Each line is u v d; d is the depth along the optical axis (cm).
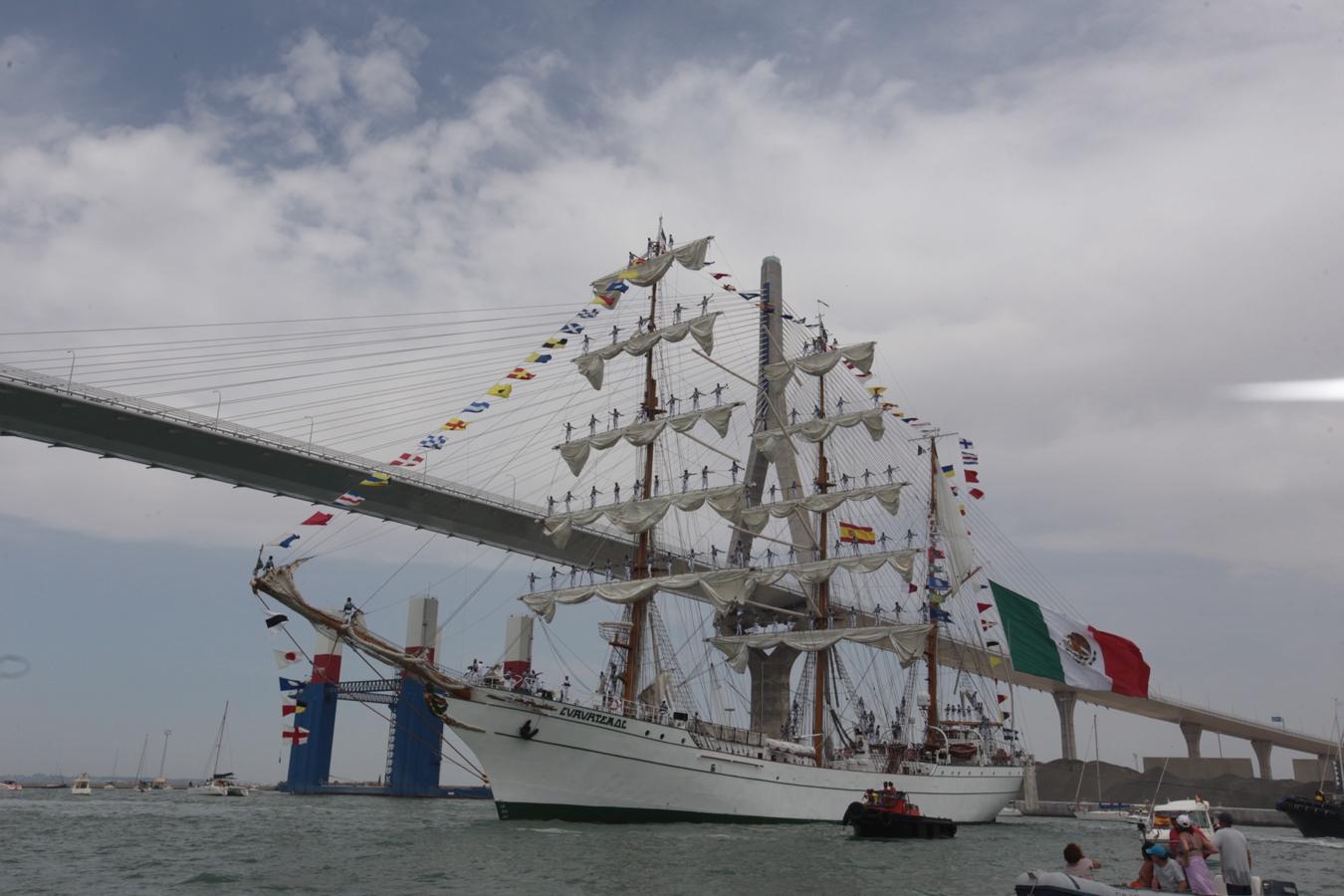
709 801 5850
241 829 5638
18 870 3706
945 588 8856
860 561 7756
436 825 5969
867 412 8188
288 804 10150
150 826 5909
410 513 8819
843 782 6581
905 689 8219
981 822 8250
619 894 3203
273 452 7875
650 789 5650
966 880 3869
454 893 3145
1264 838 8325
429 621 13212
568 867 3803
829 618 8250
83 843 4762
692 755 5772
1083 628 8675
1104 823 11081
